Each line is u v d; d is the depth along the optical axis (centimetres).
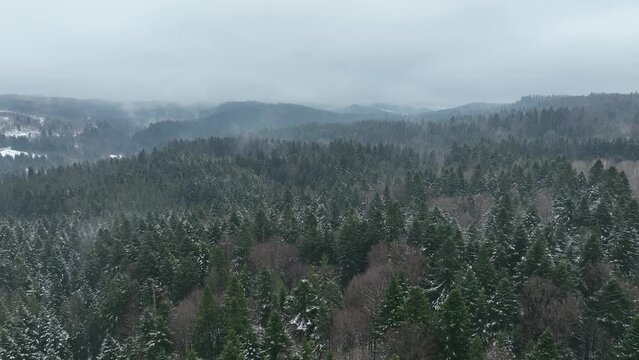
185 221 9812
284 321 5941
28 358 6038
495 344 4684
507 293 5238
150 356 5769
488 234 7312
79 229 12925
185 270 7512
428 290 6097
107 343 6131
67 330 7125
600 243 6347
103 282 8212
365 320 5519
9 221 13138
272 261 7844
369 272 6525
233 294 5912
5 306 7569
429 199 12694
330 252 7906
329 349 5194
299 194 14550
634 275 5950
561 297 5409
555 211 8531
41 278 9112
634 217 7181
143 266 7931
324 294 5966
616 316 5062
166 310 6406
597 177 10388
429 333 4584
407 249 7044
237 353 4500
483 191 12488
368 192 14925
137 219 12306
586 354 5256
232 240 8769
